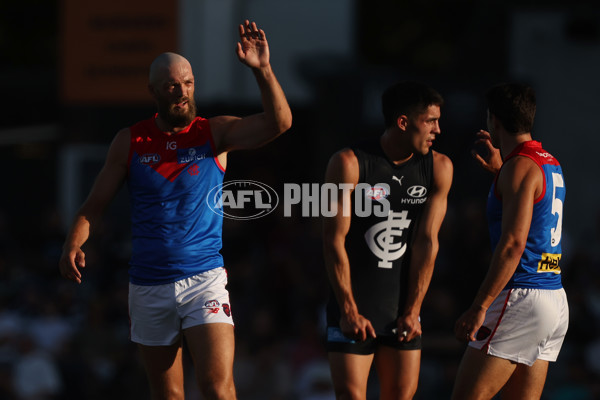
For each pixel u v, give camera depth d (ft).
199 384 47.42
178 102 47.70
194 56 177.68
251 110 180.14
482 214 108.17
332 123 147.43
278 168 188.44
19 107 203.62
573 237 161.89
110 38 162.71
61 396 114.83
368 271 52.80
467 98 146.51
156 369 50.90
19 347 116.16
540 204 48.34
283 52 183.73
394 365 53.26
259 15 182.50
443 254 114.21
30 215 205.16
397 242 52.80
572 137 164.14
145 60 162.61
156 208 48.70
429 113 50.85
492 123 50.88
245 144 48.44
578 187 163.84
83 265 47.75
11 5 262.06
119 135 49.55
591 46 164.14
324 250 52.29
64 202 186.29
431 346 102.01
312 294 127.85
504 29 169.27
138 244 49.44
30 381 112.98
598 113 164.04
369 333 51.70
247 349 113.39
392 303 52.95
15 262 157.07
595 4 162.61
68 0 162.81
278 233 143.33
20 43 265.13
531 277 48.75
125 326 126.31
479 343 49.34
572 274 124.88
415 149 51.47
